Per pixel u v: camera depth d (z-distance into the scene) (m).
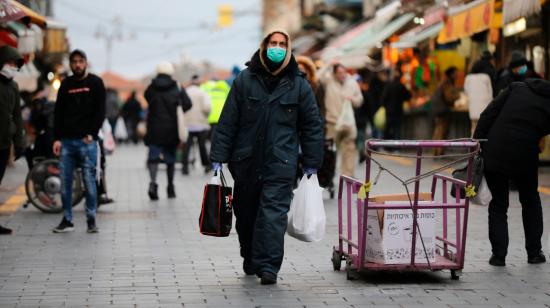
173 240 25.08
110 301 17.53
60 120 26.33
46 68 63.09
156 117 34.94
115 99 81.06
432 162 52.09
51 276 20.02
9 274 20.27
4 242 24.78
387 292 18.23
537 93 20.80
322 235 19.42
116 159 61.81
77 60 26.09
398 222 18.86
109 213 31.11
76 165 26.77
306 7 116.38
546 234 25.88
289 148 19.09
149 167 35.31
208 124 47.03
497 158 20.66
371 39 69.56
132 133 89.06
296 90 19.14
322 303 17.28
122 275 20.11
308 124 19.31
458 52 54.12
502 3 39.16
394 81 58.72
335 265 20.47
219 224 19.11
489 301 17.44
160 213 31.06
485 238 24.88
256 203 19.42
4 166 26.27
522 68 24.28
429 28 55.03
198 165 54.44
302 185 19.36
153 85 35.12
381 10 72.50
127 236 25.83
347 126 35.97
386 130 59.06
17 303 17.38
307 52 111.12
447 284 18.98
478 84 38.66
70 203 26.72
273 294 18.08
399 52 64.31
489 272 20.23
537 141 20.78
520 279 19.48
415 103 63.78
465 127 52.22
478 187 19.59
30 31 42.62
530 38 46.44
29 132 55.78
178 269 20.83
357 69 74.81
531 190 21.16
